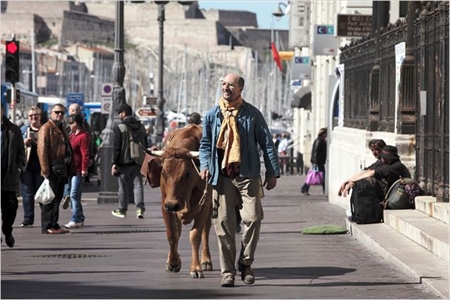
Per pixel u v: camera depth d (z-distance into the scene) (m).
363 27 32.16
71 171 21.92
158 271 15.36
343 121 30.72
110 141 31.66
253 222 13.75
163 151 14.57
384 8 26.55
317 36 36.41
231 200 13.81
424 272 14.16
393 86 23.16
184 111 174.50
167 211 15.00
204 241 15.39
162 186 14.70
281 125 143.75
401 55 22.12
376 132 24.73
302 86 69.50
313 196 37.81
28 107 60.12
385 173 20.27
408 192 20.02
